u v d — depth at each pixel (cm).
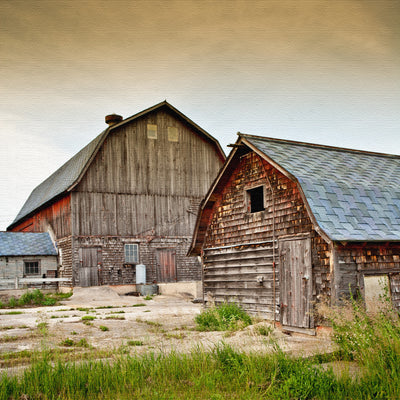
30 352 1027
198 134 3453
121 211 3098
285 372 774
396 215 1332
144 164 3222
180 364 827
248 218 1567
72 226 2938
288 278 1369
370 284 1262
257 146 1483
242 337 1166
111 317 1741
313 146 1691
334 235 1171
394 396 676
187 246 3284
